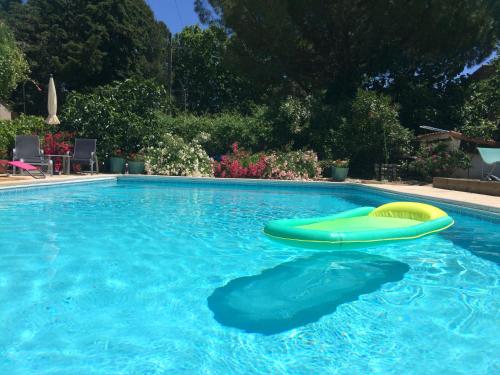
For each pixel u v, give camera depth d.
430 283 3.82
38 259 4.27
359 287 3.67
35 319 2.81
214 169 14.48
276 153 14.88
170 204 8.62
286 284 3.70
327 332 2.72
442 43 18.42
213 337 2.61
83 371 2.17
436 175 14.53
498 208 6.84
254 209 8.35
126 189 11.17
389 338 2.65
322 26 18.86
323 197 10.93
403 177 15.18
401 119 18.19
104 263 4.20
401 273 4.12
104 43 32.25
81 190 10.44
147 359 2.31
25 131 13.00
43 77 32.28
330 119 16.50
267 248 4.98
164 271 4.00
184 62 33.19
